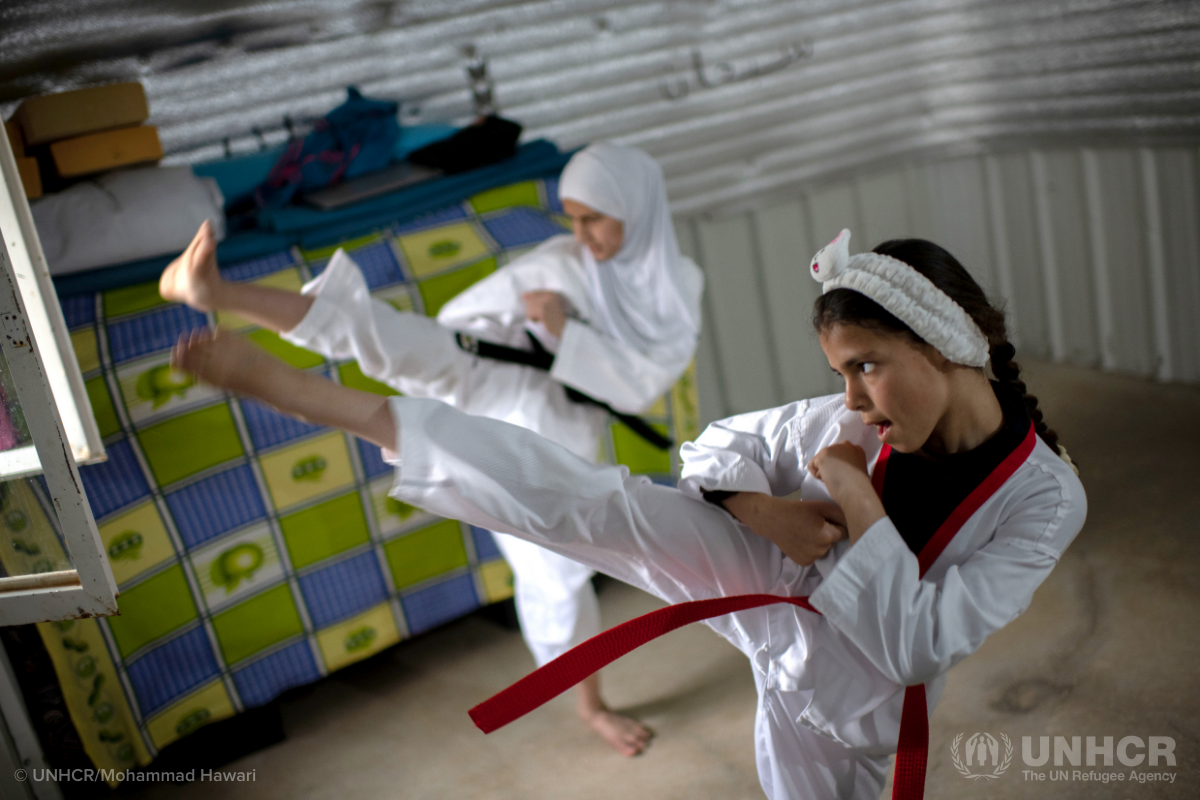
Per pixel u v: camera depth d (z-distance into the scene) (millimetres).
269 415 2625
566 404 2387
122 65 3158
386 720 2869
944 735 2459
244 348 1314
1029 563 1240
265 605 2697
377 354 2148
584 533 1388
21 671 2445
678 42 4062
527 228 3131
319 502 2732
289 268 2855
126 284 2701
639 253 2416
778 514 1397
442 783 2576
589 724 2684
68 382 2264
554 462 1339
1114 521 3246
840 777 1481
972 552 1303
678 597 1534
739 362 4512
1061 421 4004
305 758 2738
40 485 1810
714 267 4367
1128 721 2383
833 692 1354
